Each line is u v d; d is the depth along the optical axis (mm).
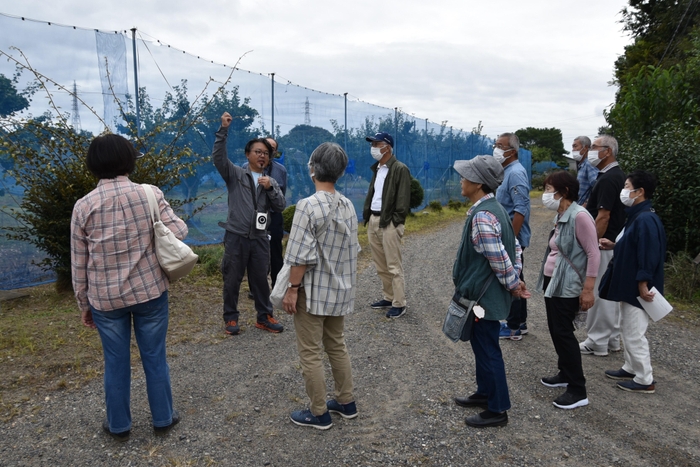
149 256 2912
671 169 7855
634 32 21734
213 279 6820
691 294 6867
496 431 3289
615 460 2990
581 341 5020
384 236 5625
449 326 3266
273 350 4590
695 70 10867
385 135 5562
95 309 2855
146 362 3041
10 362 4113
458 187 21656
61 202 5766
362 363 4402
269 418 3410
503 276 3055
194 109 8469
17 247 6301
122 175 2877
